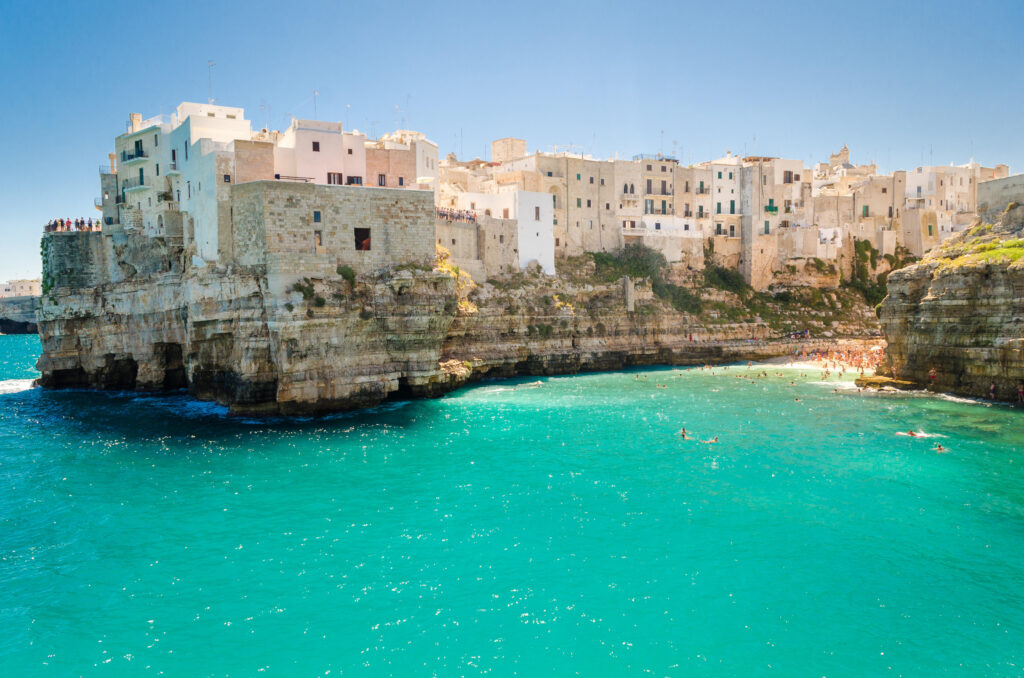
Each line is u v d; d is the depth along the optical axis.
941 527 31.22
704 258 106.88
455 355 73.19
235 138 62.47
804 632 23.11
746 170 109.62
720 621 23.78
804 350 97.00
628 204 103.25
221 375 60.12
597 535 30.62
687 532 30.92
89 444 47.28
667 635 23.00
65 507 34.81
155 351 69.25
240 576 27.11
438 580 26.64
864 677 20.83
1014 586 25.89
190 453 44.44
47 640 22.95
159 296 66.06
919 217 114.06
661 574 27.02
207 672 21.27
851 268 112.75
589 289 88.88
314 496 35.88
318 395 55.09
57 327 73.94
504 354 77.44
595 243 100.75
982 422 50.91
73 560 28.73
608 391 68.69
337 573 27.25
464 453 43.94
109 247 73.00
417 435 48.75
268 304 52.84
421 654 22.08
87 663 21.75
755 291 108.19
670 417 55.28
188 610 24.72
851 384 71.12
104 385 73.00
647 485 37.38
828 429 50.19
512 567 27.66
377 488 37.00
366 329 57.81
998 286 57.47
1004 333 56.94
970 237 65.31
